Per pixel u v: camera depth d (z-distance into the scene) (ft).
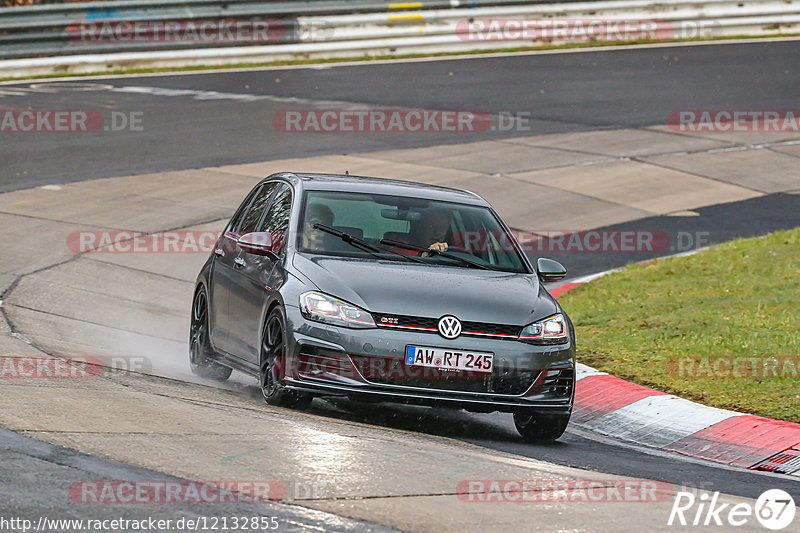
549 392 89.20
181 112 283.18
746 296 144.15
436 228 99.50
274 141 256.32
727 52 374.63
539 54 371.76
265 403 91.86
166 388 95.20
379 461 71.67
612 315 141.18
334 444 75.46
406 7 367.25
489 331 87.30
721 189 233.14
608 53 372.99
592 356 122.52
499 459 77.82
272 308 91.56
